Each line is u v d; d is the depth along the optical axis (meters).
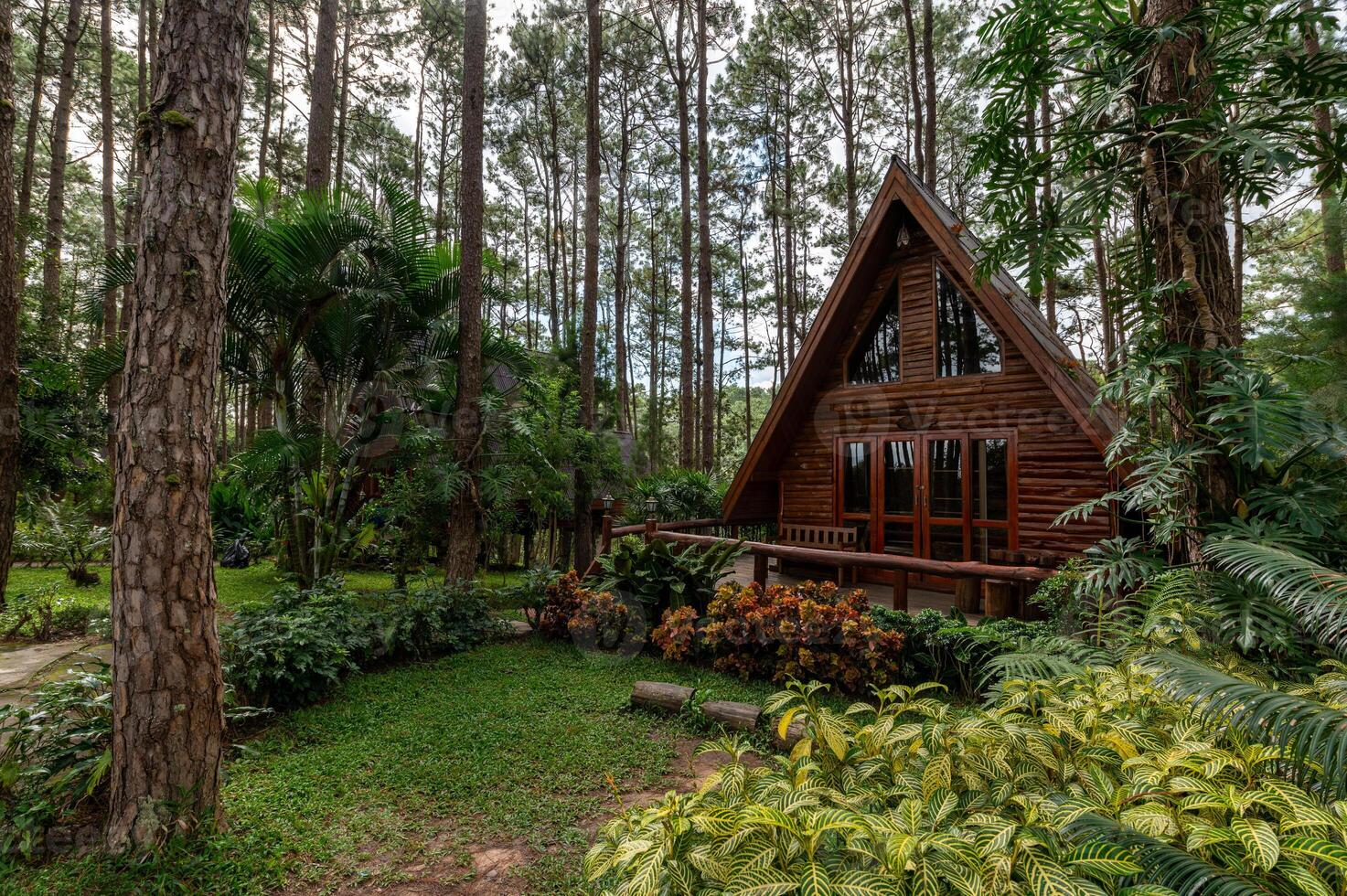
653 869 1.57
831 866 1.62
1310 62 3.69
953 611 5.43
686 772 3.93
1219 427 3.79
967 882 1.44
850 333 9.14
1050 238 4.48
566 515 11.45
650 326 35.94
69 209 23.16
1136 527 6.54
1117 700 2.53
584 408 11.77
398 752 4.17
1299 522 3.49
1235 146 3.62
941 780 1.91
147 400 2.89
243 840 3.05
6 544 6.86
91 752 3.30
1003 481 7.70
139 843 2.82
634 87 23.48
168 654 2.92
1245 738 2.03
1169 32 3.80
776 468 9.87
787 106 22.53
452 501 8.94
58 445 8.66
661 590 6.90
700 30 16.77
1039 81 4.67
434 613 6.67
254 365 8.99
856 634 5.08
